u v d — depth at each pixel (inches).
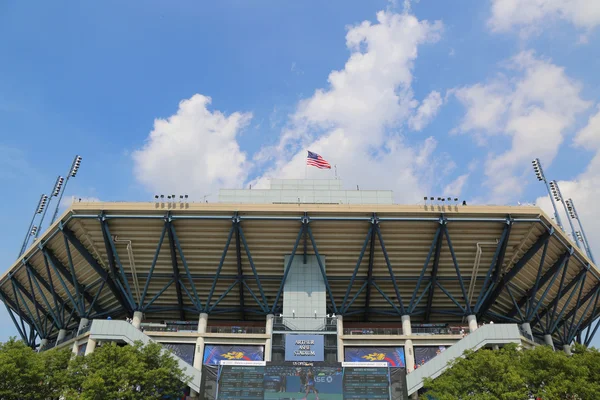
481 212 1847.9
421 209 1850.4
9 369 1294.3
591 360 1283.2
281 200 2247.8
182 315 2228.1
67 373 1395.2
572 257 2063.2
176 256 2015.3
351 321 2282.2
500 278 2071.9
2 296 2476.6
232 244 1964.8
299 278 2000.5
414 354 1898.4
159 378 1409.9
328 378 1557.6
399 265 2033.7
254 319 2274.9
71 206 1851.6
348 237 1940.2
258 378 1562.5
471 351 1418.6
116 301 2214.6
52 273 2208.4
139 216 1854.1
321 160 2247.8
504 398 1199.6
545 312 2359.7
